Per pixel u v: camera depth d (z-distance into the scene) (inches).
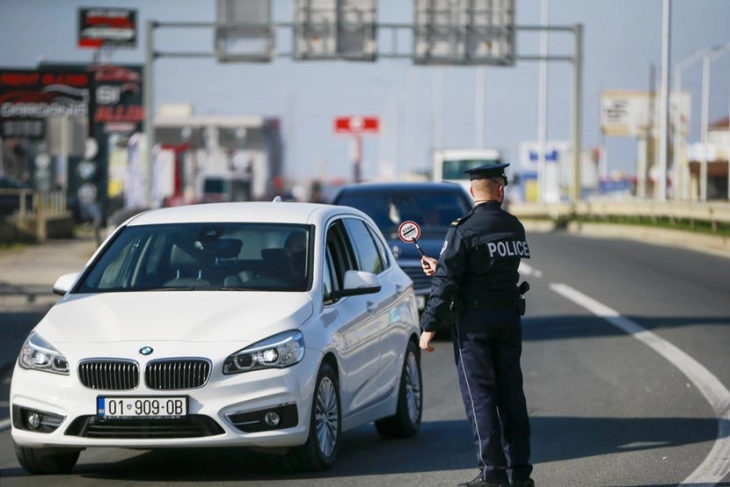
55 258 3570.4
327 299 1061.8
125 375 942.4
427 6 5231.3
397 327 1204.5
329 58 5231.3
